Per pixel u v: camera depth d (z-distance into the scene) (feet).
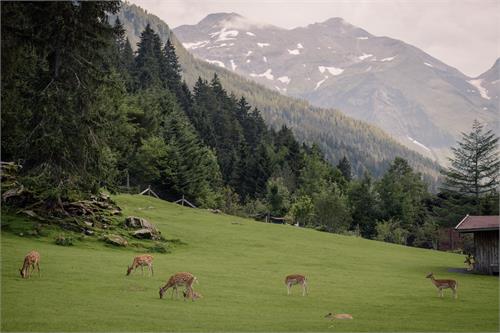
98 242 116.78
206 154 343.26
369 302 79.92
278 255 133.59
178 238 140.05
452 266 144.97
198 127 458.09
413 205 367.04
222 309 66.85
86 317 57.21
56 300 64.39
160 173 278.87
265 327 57.93
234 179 394.93
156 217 172.55
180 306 66.64
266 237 164.45
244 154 426.10
